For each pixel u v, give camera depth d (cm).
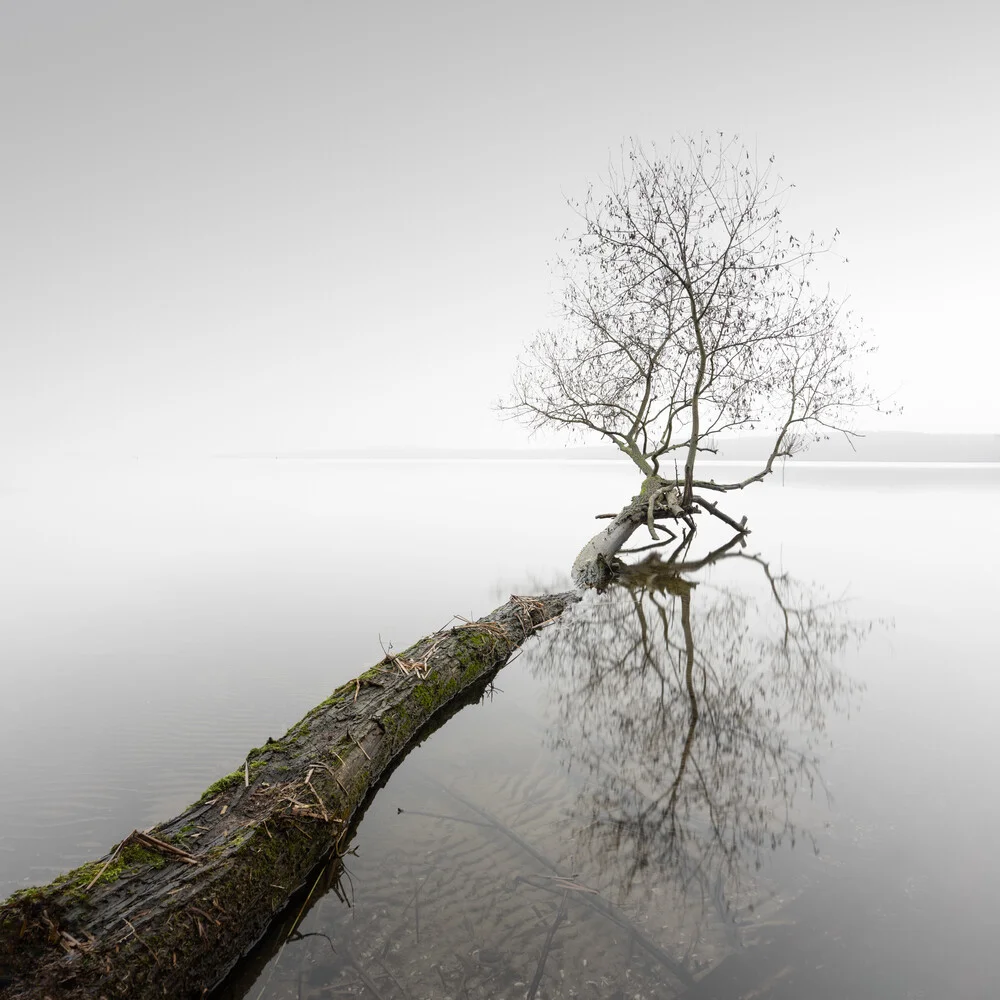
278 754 501
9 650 916
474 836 455
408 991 319
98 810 497
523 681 805
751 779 525
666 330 1670
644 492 1795
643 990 311
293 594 1269
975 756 555
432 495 4216
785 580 1376
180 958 326
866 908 365
